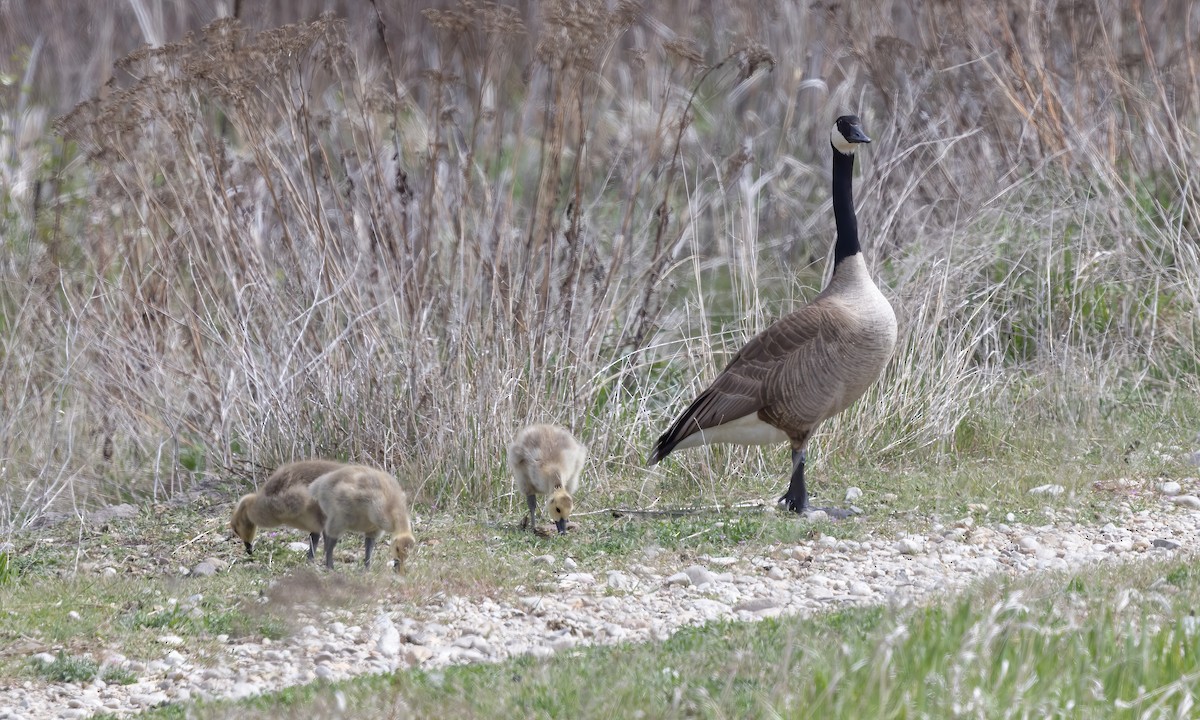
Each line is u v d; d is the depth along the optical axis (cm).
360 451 1830
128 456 2025
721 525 1617
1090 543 1527
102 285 2067
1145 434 1967
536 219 2073
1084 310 2269
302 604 1338
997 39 2575
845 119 1686
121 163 2156
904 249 2330
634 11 2000
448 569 1450
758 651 1067
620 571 1466
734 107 2981
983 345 2206
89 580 1470
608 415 1927
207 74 1914
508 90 2948
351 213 2052
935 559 1470
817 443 1928
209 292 1980
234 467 1903
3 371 2005
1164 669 950
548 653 1147
